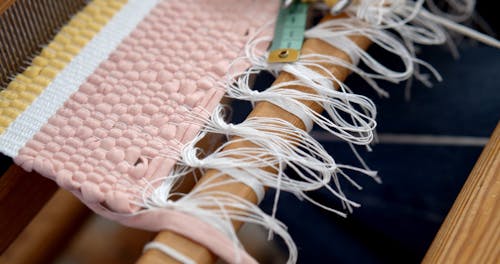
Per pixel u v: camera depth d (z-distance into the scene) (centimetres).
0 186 58
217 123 51
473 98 82
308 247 77
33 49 59
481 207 47
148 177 49
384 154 81
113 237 74
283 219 79
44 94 55
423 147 80
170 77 55
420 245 75
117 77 56
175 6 62
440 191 77
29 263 69
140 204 47
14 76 57
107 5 62
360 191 79
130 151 50
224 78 55
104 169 49
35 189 61
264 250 80
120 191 48
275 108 52
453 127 80
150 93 54
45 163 50
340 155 81
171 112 53
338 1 59
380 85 85
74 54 58
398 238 76
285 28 59
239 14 61
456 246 45
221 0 62
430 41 64
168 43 59
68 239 73
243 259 44
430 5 86
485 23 87
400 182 79
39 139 52
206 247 44
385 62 86
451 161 79
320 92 54
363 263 75
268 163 48
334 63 57
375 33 60
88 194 48
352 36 59
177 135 51
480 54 86
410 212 77
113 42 59
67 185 49
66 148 51
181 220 45
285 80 55
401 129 82
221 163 48
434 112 82
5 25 54
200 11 61
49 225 72
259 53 58
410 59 60
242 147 49
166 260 44
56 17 61
